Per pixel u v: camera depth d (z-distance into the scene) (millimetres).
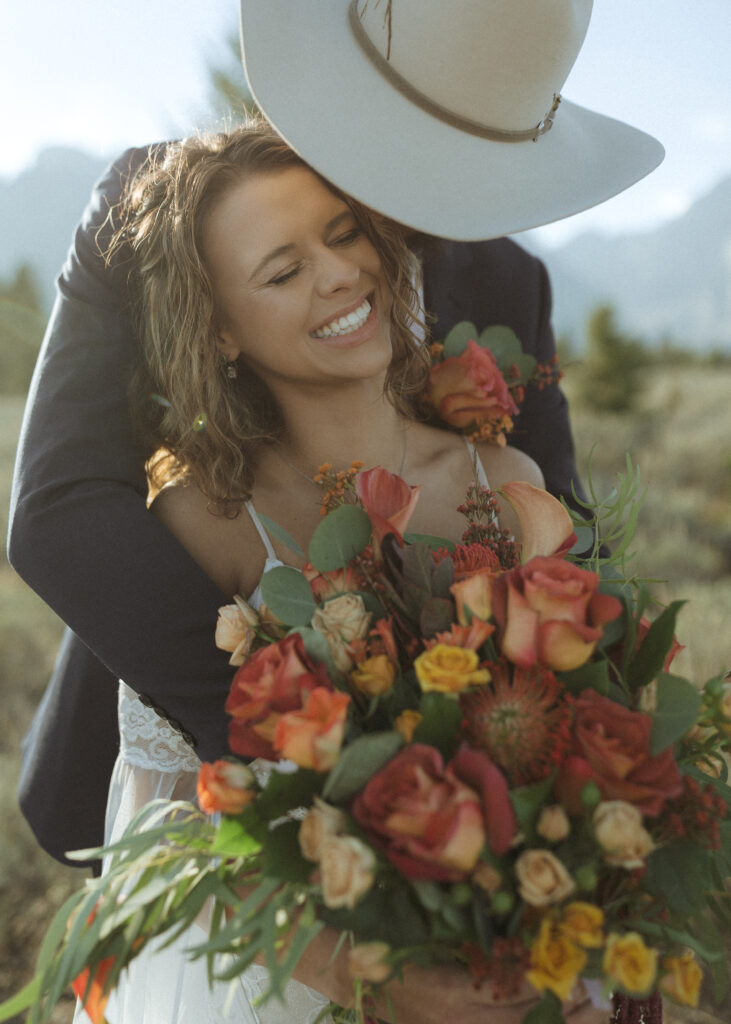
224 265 1364
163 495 1550
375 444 1524
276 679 1016
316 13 1341
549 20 1267
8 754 3645
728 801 1148
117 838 1606
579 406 10586
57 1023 2605
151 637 1429
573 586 1004
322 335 1378
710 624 4188
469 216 1301
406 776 919
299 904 1039
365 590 1164
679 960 1003
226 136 1399
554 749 974
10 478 8195
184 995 1466
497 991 972
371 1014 1131
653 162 1514
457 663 980
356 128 1283
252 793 1013
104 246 1627
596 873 974
